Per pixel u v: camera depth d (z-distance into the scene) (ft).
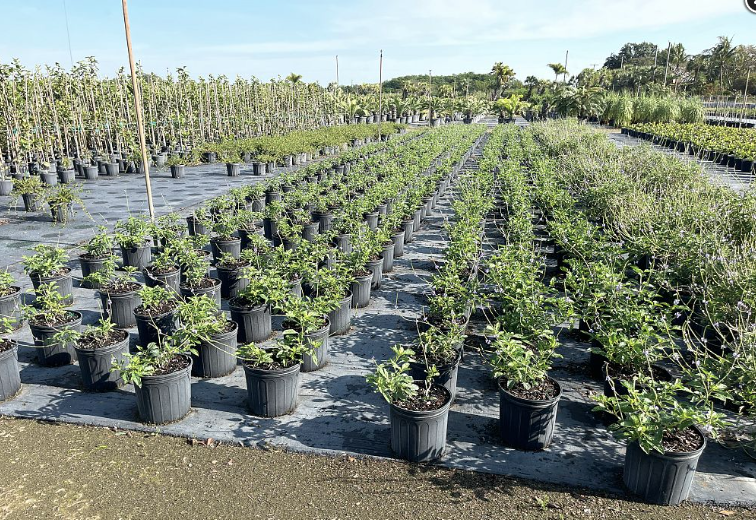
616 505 14.12
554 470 15.52
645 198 35.86
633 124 139.23
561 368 21.89
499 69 269.85
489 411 18.81
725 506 14.16
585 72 236.02
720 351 22.03
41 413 18.12
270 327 24.22
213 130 100.42
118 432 17.16
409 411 15.07
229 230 34.04
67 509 13.76
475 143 109.19
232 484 14.79
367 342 24.16
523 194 43.32
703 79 230.48
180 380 17.47
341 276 25.35
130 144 77.97
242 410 18.54
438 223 48.14
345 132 111.75
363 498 14.30
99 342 19.69
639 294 20.81
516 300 20.45
